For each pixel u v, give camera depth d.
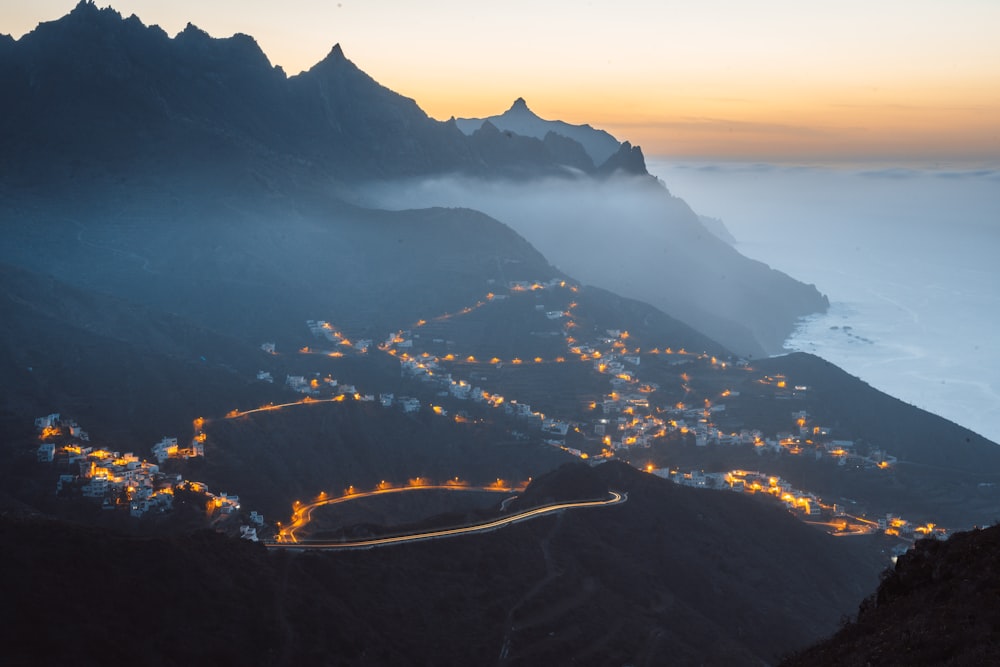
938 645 62.22
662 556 172.50
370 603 132.12
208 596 119.81
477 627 135.38
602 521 179.12
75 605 109.06
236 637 115.25
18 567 110.44
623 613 147.88
